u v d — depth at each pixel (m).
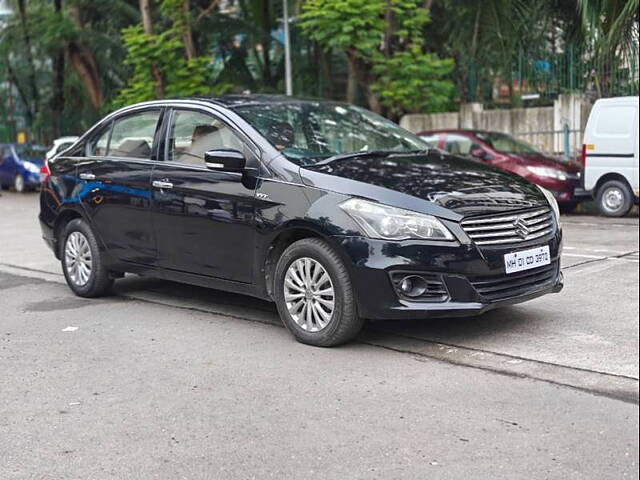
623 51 14.98
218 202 6.53
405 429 4.49
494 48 18.56
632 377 5.21
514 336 6.21
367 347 6.03
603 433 4.38
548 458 4.09
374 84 17.02
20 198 22.73
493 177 6.39
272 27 24.77
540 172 14.91
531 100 19.98
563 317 6.75
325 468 4.04
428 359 5.71
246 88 24.25
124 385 5.36
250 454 4.22
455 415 4.67
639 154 14.07
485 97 21.17
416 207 5.68
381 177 6.00
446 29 19.83
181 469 4.07
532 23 17.66
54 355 6.11
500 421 4.57
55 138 29.77
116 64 25.48
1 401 5.11
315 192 5.96
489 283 5.77
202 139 6.87
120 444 4.39
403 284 5.65
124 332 6.70
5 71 29.73
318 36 16.14
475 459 4.10
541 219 6.14
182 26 19.45
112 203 7.50
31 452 4.31
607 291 7.70
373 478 3.92
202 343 6.29
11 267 10.19
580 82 18.80
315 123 6.98
